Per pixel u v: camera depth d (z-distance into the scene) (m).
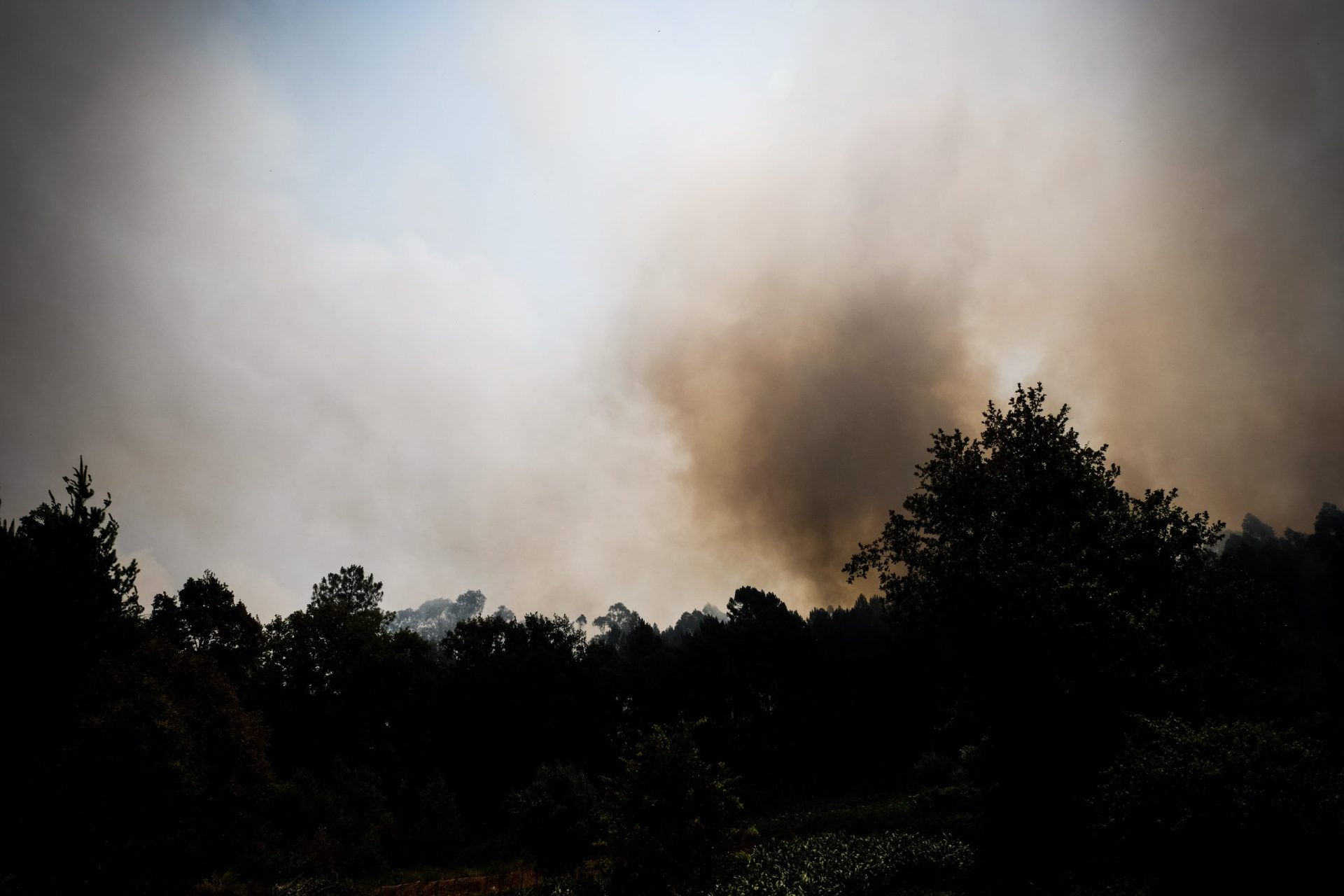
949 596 19.34
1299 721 19.89
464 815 46.09
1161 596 19.42
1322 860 9.11
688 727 15.27
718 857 14.09
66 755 14.25
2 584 14.16
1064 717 17.16
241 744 22.23
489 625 60.03
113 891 14.08
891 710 72.81
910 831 26.95
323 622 49.59
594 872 18.67
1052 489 22.28
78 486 16.84
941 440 24.78
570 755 54.38
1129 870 11.94
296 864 23.83
